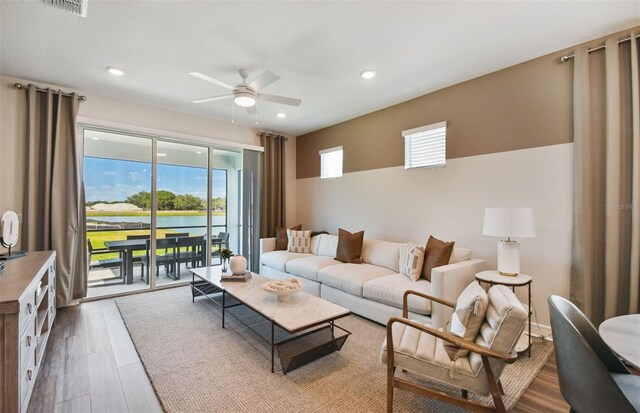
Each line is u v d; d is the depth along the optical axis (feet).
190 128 15.07
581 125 8.38
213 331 9.34
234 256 11.13
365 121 14.97
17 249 10.66
